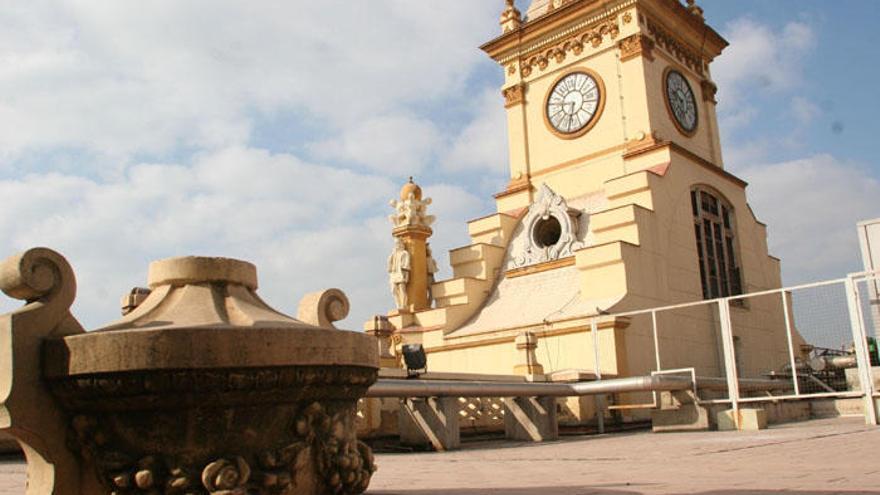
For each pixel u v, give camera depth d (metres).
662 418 20.69
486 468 9.91
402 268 34.66
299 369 4.63
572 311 29.09
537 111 38.59
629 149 34.22
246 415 4.55
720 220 36.06
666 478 7.52
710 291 33.53
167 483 4.33
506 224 36.62
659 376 19.66
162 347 4.26
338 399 5.10
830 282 19.33
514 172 38.66
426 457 13.05
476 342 30.84
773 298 38.53
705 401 20.17
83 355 4.33
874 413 17.64
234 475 4.35
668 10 36.66
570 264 32.56
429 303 35.19
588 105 36.38
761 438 13.93
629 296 28.23
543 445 16.16
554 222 35.00
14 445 12.28
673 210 32.28
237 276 5.45
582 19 37.16
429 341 32.56
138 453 4.42
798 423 21.12
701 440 14.48
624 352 26.80
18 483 8.02
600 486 6.97
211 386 4.35
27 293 4.54
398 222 35.94
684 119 36.94
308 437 4.80
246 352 4.41
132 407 4.38
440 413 16.09
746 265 36.72
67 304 4.67
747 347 34.97
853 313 18.48
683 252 32.22
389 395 14.66
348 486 5.09
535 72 39.09
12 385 4.33
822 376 28.64
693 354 30.98
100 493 4.49
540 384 18.88
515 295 33.38
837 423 19.41
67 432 4.53
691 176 34.28
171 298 5.20
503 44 40.03
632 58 35.00
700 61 40.06
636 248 29.36
